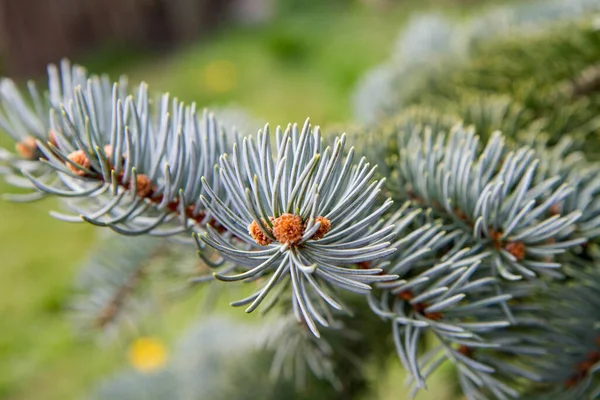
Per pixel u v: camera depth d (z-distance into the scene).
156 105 0.24
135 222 0.21
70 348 0.93
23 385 0.88
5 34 1.58
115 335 0.32
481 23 0.41
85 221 0.19
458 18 1.07
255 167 0.19
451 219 0.22
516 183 0.23
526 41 0.36
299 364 0.29
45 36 1.62
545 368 0.23
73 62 1.64
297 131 0.19
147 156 0.21
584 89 0.33
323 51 1.44
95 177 0.20
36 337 0.96
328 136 0.25
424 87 0.39
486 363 0.22
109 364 0.89
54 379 0.89
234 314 0.59
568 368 0.23
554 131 0.30
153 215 0.21
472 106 0.30
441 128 0.27
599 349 0.23
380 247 0.17
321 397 0.31
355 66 1.34
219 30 1.68
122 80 0.23
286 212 0.17
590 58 0.34
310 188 0.18
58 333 0.96
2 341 0.96
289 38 1.49
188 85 1.41
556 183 0.23
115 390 0.43
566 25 0.34
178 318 0.85
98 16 1.66
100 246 0.31
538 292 0.23
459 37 0.42
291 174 0.18
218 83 1.39
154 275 0.29
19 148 0.23
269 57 1.45
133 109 0.20
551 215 0.23
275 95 1.31
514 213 0.21
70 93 0.23
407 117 0.28
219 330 0.40
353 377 0.30
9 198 0.22
